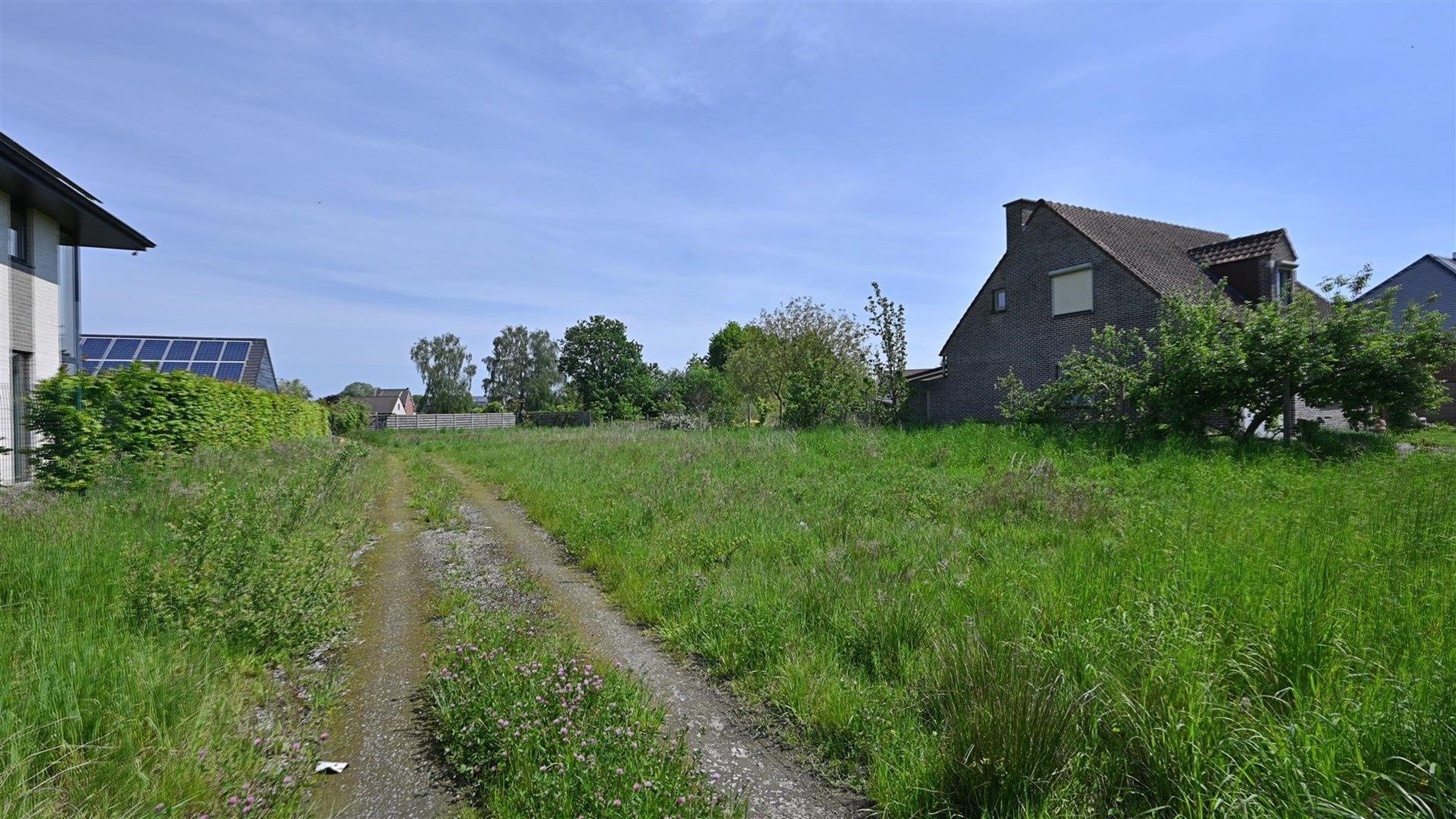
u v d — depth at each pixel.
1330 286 13.50
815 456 14.02
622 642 5.02
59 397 10.02
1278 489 8.64
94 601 4.84
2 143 11.34
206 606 4.62
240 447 16.38
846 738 3.53
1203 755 2.71
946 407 26.00
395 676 4.50
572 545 7.80
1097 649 3.51
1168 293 18.06
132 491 9.35
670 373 68.75
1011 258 23.47
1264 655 3.41
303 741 3.55
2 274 12.44
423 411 73.81
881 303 24.95
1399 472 9.41
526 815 2.82
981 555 6.24
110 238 15.88
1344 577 4.26
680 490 10.15
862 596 5.00
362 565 7.32
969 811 2.84
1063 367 17.12
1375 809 2.37
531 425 53.75
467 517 10.28
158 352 30.03
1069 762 2.83
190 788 2.96
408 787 3.22
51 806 2.68
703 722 3.79
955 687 3.51
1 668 3.50
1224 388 13.62
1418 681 2.84
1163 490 8.97
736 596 5.27
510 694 3.65
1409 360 12.56
